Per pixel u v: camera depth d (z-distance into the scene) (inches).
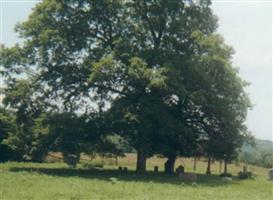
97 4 2226.9
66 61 2246.6
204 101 2183.8
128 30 2301.9
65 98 2269.9
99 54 2222.0
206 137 2364.7
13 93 2226.9
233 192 1486.2
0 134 2714.1
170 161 2349.9
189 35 2295.8
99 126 2202.3
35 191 1216.8
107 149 2281.0
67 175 1857.8
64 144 2233.0
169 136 2199.8
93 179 1712.6
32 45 2239.2
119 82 2171.5
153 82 1990.7
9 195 1131.9
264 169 3983.8
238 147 2388.0
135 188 1428.4
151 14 2304.4
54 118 2176.4
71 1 2266.2
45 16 2262.6
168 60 2151.8
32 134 2273.6
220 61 2258.9
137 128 2175.2
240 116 2389.3
